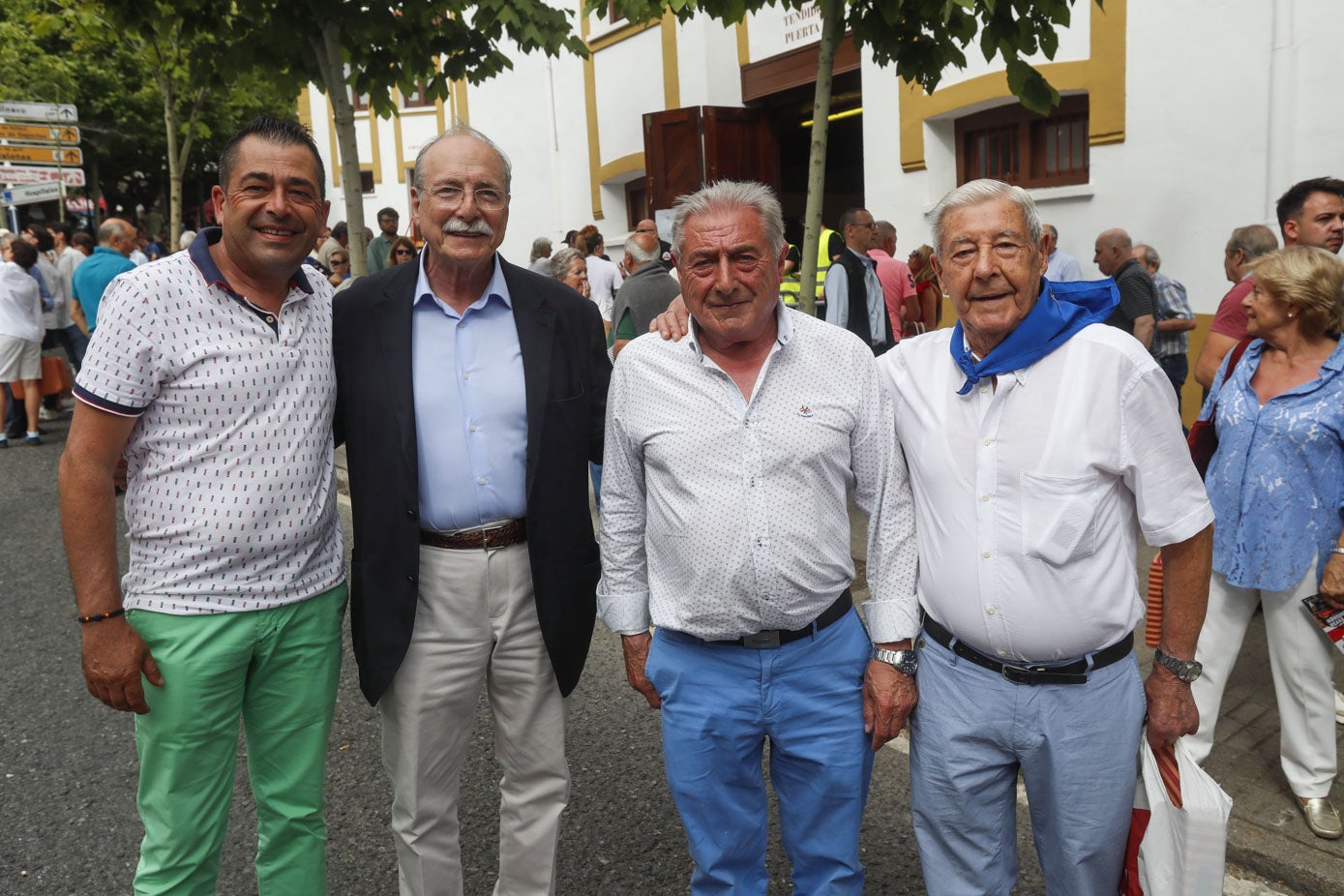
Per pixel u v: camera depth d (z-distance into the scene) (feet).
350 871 10.09
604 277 33.04
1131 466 6.64
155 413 7.13
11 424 32.53
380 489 7.82
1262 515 9.82
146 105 74.23
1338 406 9.55
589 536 8.44
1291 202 12.30
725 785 7.75
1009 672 6.94
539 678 8.40
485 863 10.19
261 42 21.15
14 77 57.21
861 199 37.93
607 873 9.95
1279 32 19.51
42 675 14.92
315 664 7.86
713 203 6.91
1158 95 21.70
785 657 7.45
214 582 7.29
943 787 7.32
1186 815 6.75
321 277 8.24
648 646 8.07
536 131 46.73
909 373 7.29
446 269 7.86
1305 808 9.95
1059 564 6.63
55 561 20.25
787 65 33.06
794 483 7.18
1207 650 10.52
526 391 8.00
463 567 8.00
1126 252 20.57
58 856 10.39
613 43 39.14
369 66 22.63
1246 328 10.74
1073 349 6.61
